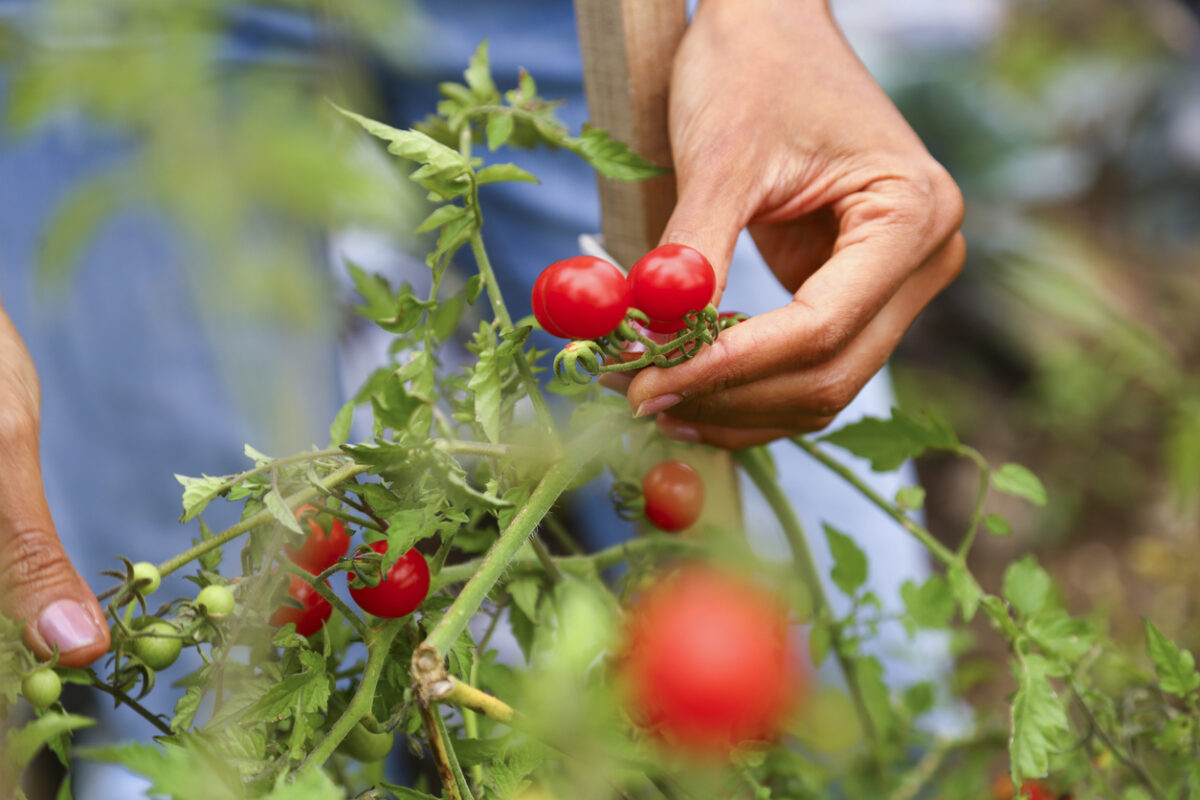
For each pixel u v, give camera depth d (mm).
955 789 877
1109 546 2135
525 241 1144
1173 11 2684
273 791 655
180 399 1017
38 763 960
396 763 1002
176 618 688
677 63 843
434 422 800
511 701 766
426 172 711
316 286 549
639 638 743
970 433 2389
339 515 687
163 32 553
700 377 740
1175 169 2625
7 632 670
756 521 1045
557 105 809
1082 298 2324
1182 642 1330
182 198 542
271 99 560
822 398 804
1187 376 2277
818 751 857
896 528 1193
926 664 978
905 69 2615
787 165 817
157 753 620
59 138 927
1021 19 2699
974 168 2576
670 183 864
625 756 717
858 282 786
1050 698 763
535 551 745
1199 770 786
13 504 696
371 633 692
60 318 973
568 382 710
